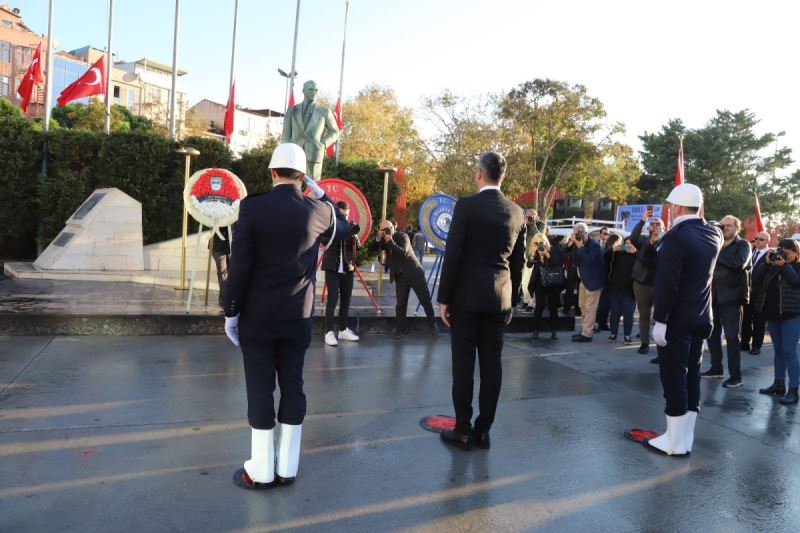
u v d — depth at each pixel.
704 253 4.07
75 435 3.96
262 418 3.26
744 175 44.44
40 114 46.34
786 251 5.75
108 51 16.50
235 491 3.26
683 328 4.11
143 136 14.91
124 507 3.01
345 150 41.72
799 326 5.72
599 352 7.88
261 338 3.25
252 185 17.08
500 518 3.11
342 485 3.41
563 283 8.45
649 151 46.59
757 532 3.10
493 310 3.96
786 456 4.25
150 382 5.31
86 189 14.80
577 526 3.06
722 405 5.60
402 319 8.21
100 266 12.05
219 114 76.00
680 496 3.49
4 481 3.24
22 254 15.41
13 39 51.53
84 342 6.86
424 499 3.28
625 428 4.72
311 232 3.33
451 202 9.81
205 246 13.91
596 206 28.00
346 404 5.00
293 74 18.84
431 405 5.09
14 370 5.51
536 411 5.07
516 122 35.12
